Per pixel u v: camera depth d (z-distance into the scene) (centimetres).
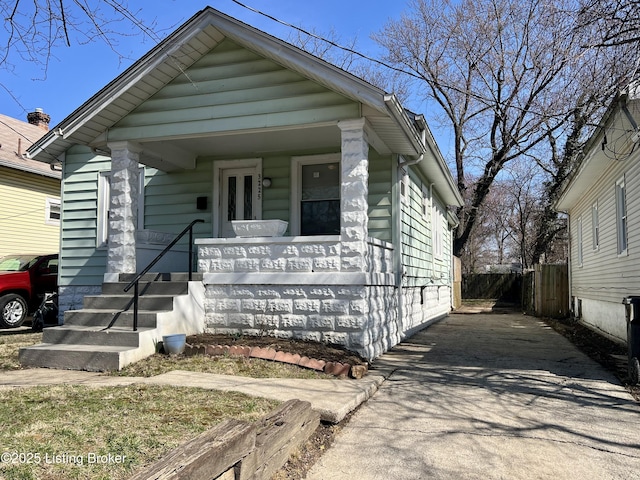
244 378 555
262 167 959
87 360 608
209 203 985
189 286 732
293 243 720
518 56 1538
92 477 275
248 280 735
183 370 585
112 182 813
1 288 1163
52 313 1111
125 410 406
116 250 806
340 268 698
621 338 950
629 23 620
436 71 2319
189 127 771
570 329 1223
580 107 757
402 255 938
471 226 2398
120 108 791
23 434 336
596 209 1218
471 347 884
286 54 684
